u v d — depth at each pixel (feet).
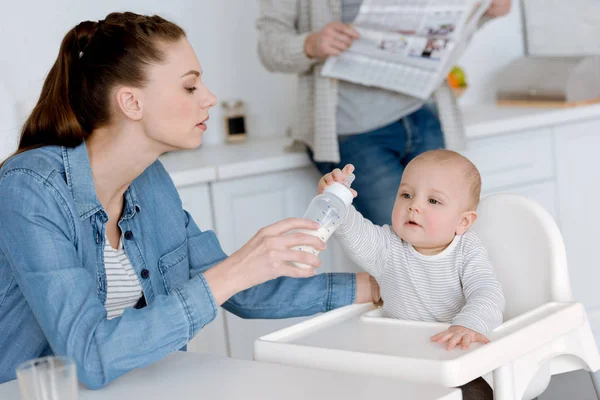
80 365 3.16
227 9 8.91
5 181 3.48
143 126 3.60
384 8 6.86
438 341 3.51
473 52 10.28
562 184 8.89
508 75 9.81
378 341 3.62
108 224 3.96
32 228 3.37
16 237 3.38
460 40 6.80
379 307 4.36
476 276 3.99
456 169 4.14
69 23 8.13
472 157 8.25
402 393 2.88
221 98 8.95
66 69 3.63
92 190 3.65
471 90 10.34
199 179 7.02
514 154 8.52
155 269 4.12
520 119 8.39
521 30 10.58
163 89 3.52
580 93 9.06
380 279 4.30
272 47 7.13
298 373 3.17
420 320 4.24
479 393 3.96
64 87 3.63
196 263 4.42
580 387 6.57
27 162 3.52
